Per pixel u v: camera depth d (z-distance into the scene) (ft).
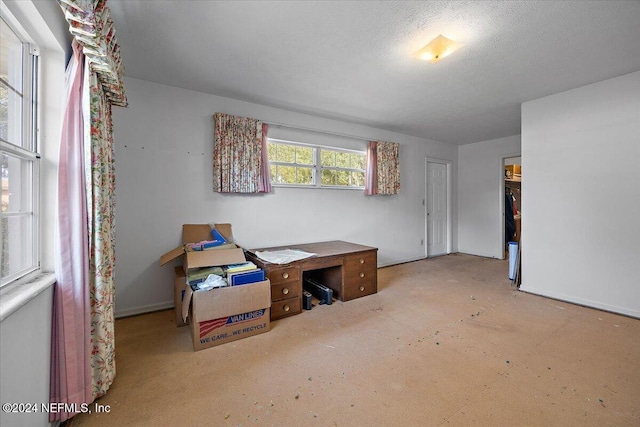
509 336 7.28
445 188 18.57
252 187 10.32
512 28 6.14
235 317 7.13
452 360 6.20
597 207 9.05
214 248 8.65
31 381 3.55
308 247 11.08
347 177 13.73
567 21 5.90
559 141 9.84
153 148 8.95
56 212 4.33
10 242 3.81
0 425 2.87
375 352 6.56
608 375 5.63
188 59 7.48
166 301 9.22
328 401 4.95
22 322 3.33
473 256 17.84
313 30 6.20
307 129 12.05
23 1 3.42
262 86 9.22
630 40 6.61
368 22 5.91
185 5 5.38
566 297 9.73
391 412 4.68
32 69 4.25
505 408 4.75
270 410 4.74
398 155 15.11
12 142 3.92
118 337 7.28
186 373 5.75
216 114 9.68
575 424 4.42
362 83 8.97
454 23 5.96
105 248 5.14
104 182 5.26
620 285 8.64
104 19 4.28
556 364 6.02
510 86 9.26
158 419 4.54
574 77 8.62
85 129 4.57
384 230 15.12
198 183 9.68
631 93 8.36
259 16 5.72
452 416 4.58
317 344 6.94
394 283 12.07
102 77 5.09
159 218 9.07
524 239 10.82
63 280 4.29
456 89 9.51
